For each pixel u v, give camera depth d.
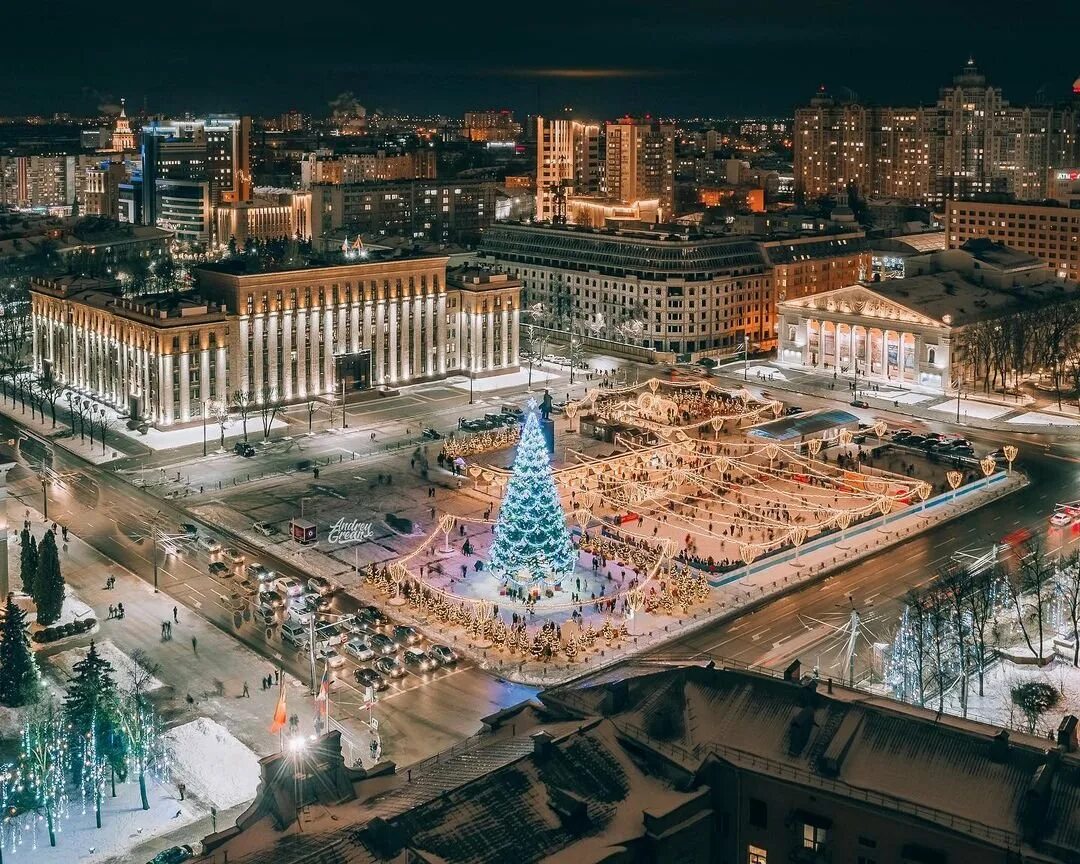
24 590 196.00
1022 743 105.31
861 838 101.12
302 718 167.12
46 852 136.12
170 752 157.62
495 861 94.50
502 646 189.75
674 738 109.88
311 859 91.75
